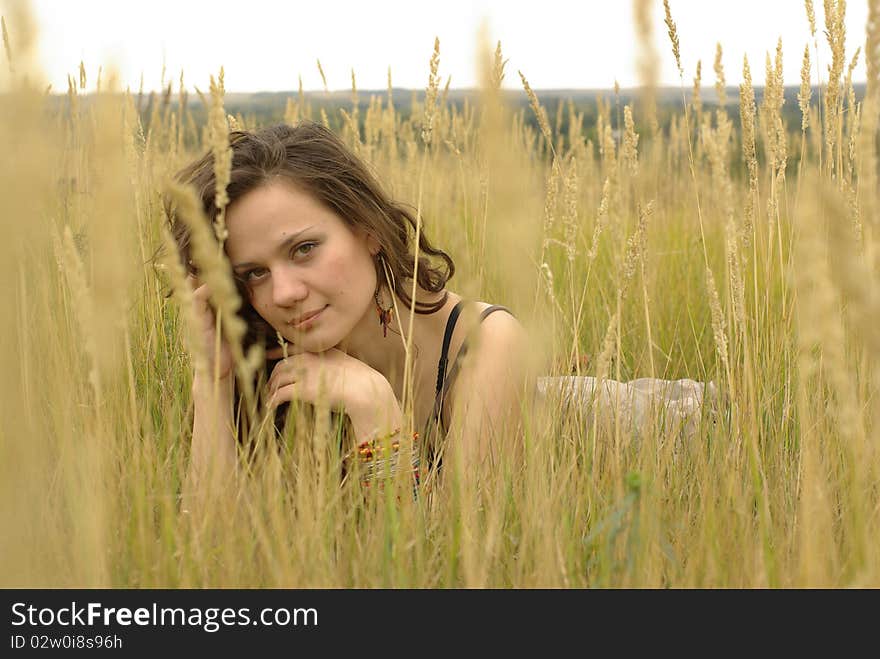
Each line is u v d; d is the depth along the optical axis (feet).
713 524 5.35
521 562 5.26
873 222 4.49
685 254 13.55
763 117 7.63
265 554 5.34
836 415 6.06
